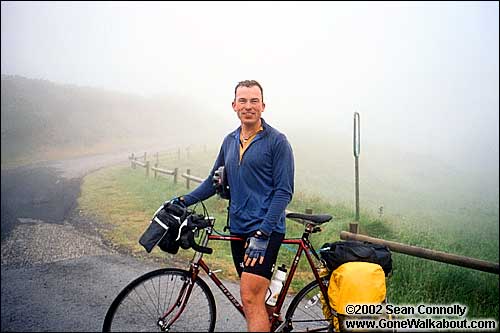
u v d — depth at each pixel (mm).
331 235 6277
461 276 4883
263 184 2654
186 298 2807
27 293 4223
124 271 4906
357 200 5461
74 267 5070
